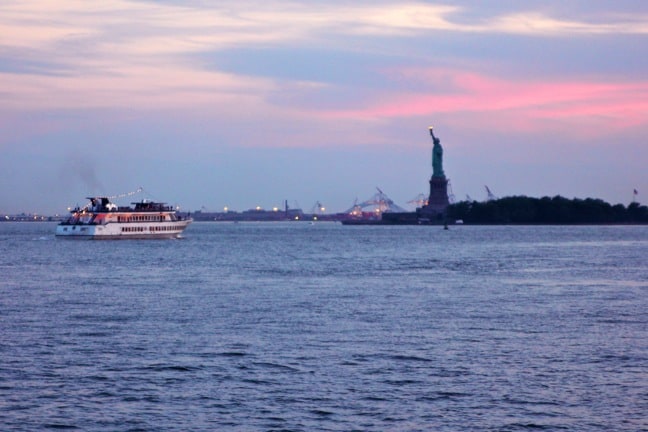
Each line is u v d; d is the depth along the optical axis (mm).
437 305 98188
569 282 129750
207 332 77688
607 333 77250
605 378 59625
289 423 50531
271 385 57938
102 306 96562
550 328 80188
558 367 62844
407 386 57688
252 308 94875
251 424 50375
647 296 108500
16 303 99562
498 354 67375
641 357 66312
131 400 54656
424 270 157250
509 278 137750
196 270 156875
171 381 58906
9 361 64750
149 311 92125
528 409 52875
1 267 164625
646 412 52281
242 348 69812
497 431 49281
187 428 49719
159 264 174500
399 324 82562
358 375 60531
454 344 71562
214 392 56406
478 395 55656
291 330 78812
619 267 165000
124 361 64812
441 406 53500
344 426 50062
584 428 49688
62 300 103000
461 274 146875
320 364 63844
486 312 91625
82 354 67375
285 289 117750
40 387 57375
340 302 101062
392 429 49594
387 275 144625
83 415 51812
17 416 51594
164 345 71062
